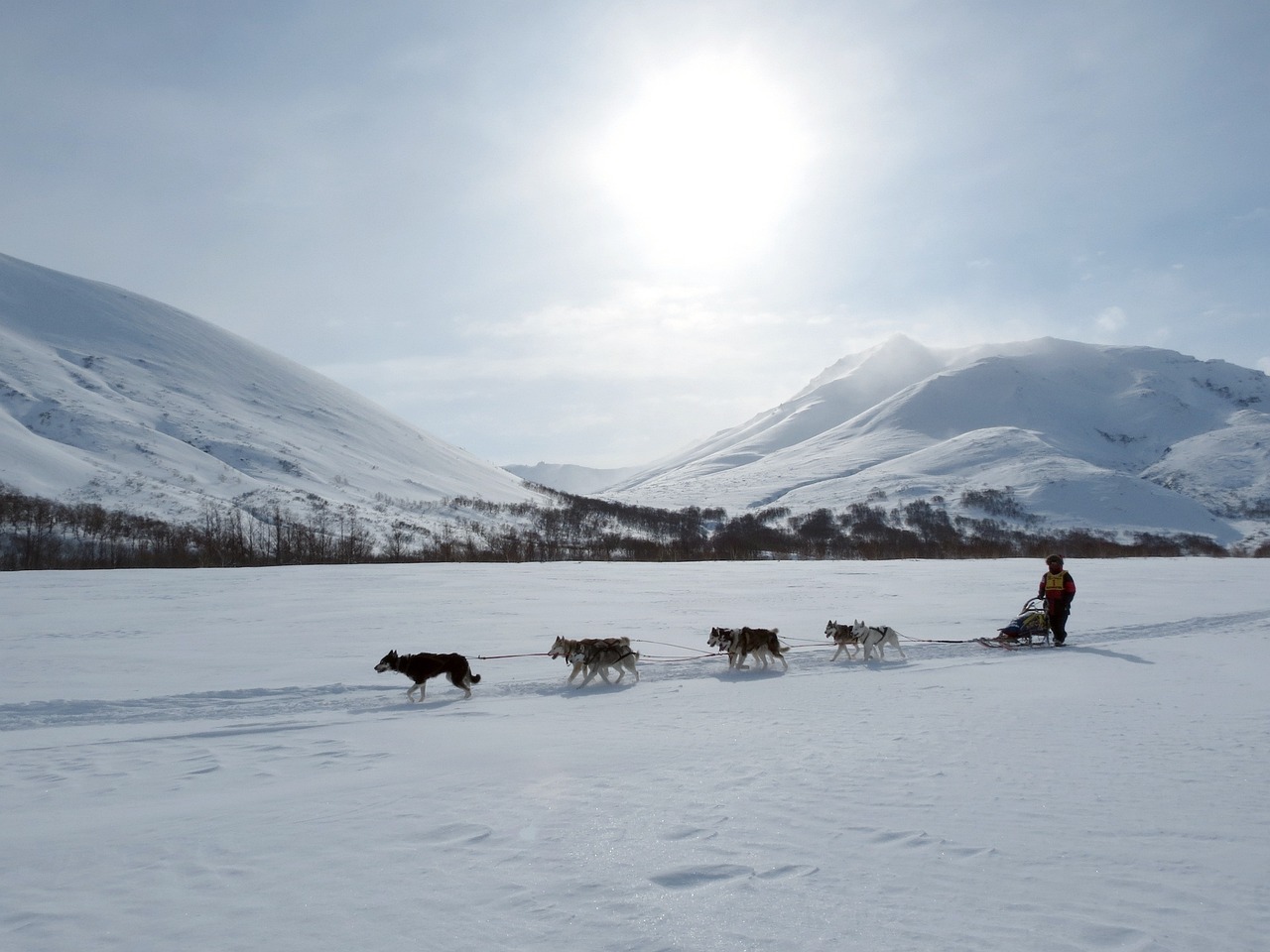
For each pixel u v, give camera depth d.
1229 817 5.80
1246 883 4.62
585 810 6.23
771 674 14.38
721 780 7.05
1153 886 4.60
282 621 21.06
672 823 5.88
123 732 9.88
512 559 72.31
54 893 4.76
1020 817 5.88
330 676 13.83
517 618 21.81
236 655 15.82
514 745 8.78
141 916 4.42
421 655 12.43
